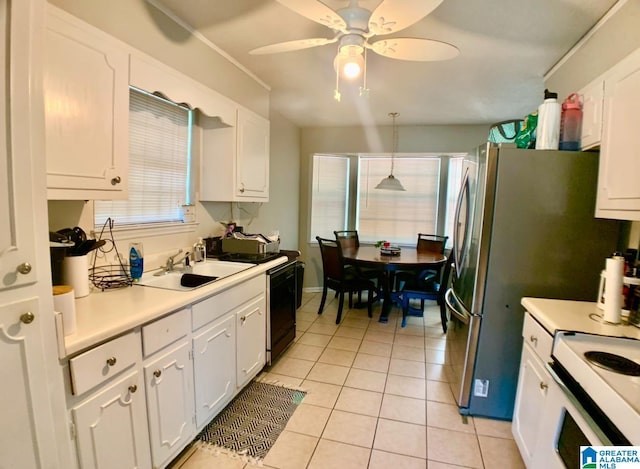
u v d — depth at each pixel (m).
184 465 1.74
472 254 2.13
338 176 5.08
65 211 1.63
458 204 2.50
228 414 2.15
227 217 3.04
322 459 1.79
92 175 1.43
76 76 1.34
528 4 1.74
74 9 1.44
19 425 0.97
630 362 1.14
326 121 4.49
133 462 1.38
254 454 1.82
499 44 2.18
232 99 2.58
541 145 2.02
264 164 3.03
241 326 2.17
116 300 1.53
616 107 1.54
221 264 2.42
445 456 1.83
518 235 1.98
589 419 1.04
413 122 4.38
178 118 2.41
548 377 1.44
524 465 1.78
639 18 1.58
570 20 1.88
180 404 1.64
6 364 0.93
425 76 2.75
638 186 1.36
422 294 3.68
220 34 2.18
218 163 2.56
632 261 1.63
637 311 1.46
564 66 2.33
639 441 0.84
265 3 1.83
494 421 2.13
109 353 1.24
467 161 2.42
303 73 2.80
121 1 1.65
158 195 2.28
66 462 1.11
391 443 1.92
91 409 1.18
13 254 0.93
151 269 2.16
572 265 1.96
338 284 3.83
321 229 5.07
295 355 2.98
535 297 2.00
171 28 1.96
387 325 3.73
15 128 0.91
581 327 1.43
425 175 4.88
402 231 5.02
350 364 2.83
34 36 0.94
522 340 2.05
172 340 1.56
